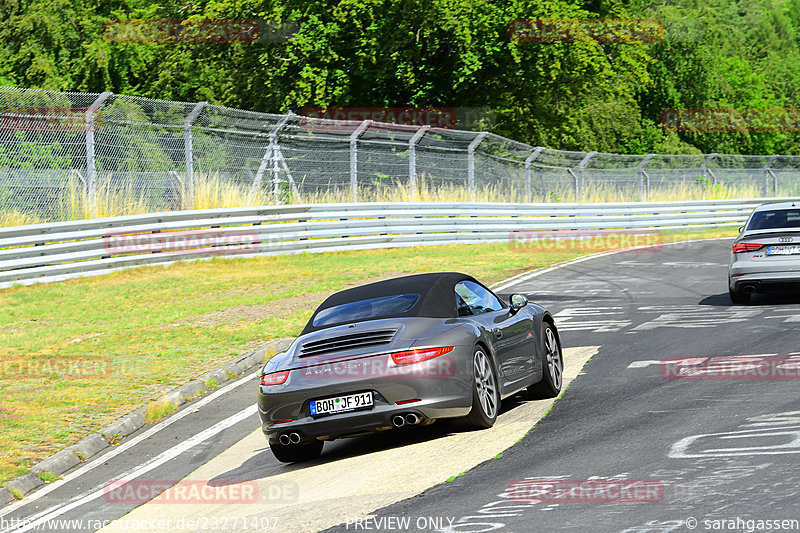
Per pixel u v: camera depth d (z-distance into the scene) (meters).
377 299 14.32
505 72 66.12
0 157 32.03
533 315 15.95
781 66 144.12
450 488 10.75
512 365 14.61
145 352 22.12
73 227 32.75
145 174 36.31
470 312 14.34
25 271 31.55
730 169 68.00
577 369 18.06
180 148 37.72
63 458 14.65
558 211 52.72
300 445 13.66
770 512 8.66
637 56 76.44
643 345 20.02
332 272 35.16
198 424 16.61
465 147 50.19
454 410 12.89
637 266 37.66
